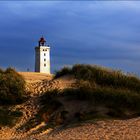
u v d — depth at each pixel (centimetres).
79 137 1928
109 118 2273
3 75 2777
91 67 2989
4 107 2564
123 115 2323
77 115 2369
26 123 2375
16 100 2630
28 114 2459
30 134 2264
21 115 2456
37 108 2506
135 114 2320
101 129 2027
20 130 2323
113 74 2867
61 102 2503
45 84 2848
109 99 2455
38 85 2855
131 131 1938
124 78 2823
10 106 2577
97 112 2352
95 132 1989
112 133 1934
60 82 2842
